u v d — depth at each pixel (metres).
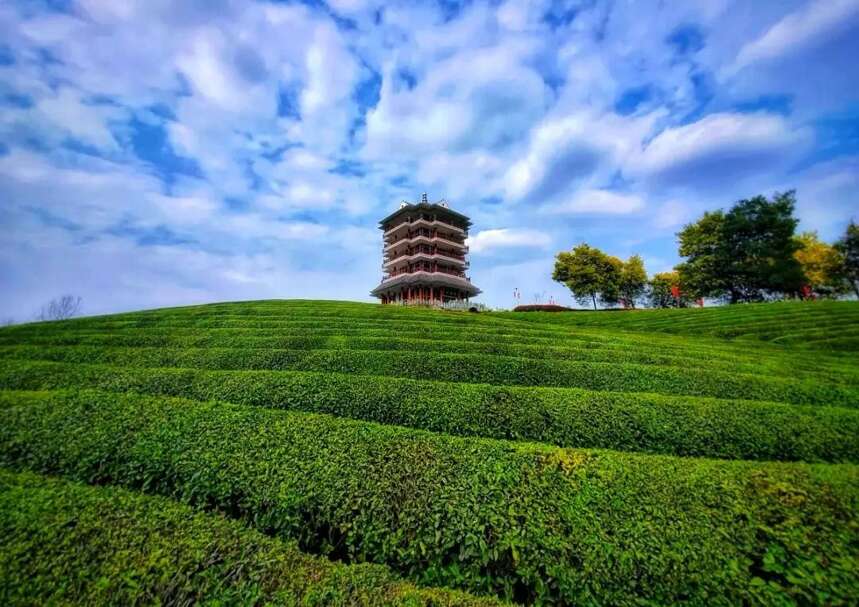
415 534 5.32
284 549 4.98
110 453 7.16
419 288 56.44
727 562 4.51
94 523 5.07
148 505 5.58
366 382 10.94
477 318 26.09
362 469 6.40
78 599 4.04
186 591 4.19
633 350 16.66
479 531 5.23
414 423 9.44
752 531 4.87
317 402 10.13
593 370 13.20
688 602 4.21
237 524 5.37
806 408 9.81
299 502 5.84
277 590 4.24
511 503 5.60
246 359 14.29
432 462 6.57
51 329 19.34
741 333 24.27
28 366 12.20
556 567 4.71
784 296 46.56
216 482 6.36
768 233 45.50
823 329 22.62
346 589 4.30
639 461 6.58
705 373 12.91
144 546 4.73
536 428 9.12
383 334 18.78
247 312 24.42
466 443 7.24
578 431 9.02
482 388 10.61
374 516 5.56
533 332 20.50
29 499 5.53
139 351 15.12
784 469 6.27
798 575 4.27
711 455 8.41
